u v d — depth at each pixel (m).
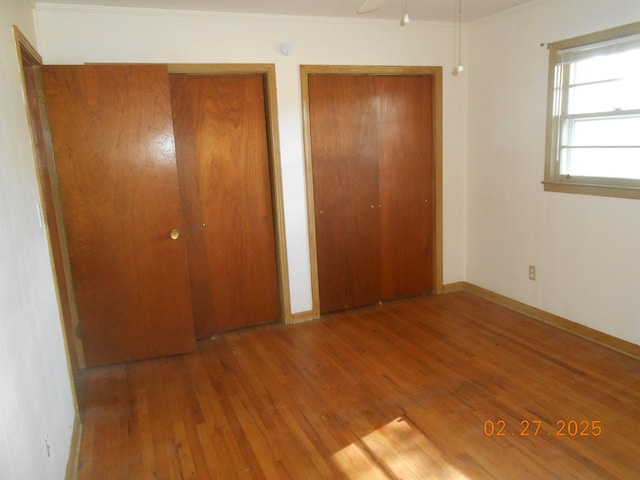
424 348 3.35
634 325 3.06
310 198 3.84
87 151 3.00
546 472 2.07
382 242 4.23
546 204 3.59
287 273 3.87
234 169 3.64
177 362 3.31
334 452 2.27
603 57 3.08
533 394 2.69
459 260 4.54
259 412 2.64
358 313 4.11
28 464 1.53
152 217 3.18
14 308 1.59
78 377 3.11
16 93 2.14
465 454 2.21
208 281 3.68
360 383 2.91
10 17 2.20
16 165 1.92
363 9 2.46
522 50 3.63
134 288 3.22
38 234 2.19
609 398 2.62
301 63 3.64
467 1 3.40
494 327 3.66
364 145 4.01
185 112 3.44
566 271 3.49
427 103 4.19
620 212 3.06
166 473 2.18
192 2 3.09
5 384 1.39
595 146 3.20
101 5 3.05
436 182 4.29
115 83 2.99
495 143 4.00
